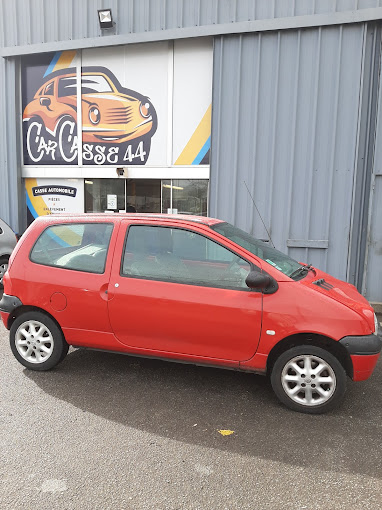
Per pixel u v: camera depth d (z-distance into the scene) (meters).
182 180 8.26
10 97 9.02
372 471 2.64
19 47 8.66
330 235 7.18
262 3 7.04
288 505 2.33
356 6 6.57
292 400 3.41
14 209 9.32
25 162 9.27
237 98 7.38
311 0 6.78
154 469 2.63
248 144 7.45
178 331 3.57
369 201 6.94
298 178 7.23
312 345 3.34
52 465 2.65
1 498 2.35
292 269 3.80
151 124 8.24
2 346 4.86
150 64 8.07
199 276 3.59
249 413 3.38
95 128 8.63
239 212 7.64
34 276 4.00
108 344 3.83
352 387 3.93
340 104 6.87
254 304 3.38
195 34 7.43
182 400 3.58
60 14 8.34
